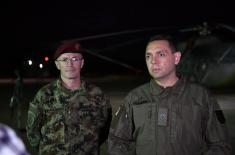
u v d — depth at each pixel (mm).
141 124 2434
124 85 27359
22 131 8531
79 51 3029
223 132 2379
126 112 2514
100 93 3119
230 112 12367
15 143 946
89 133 3029
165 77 2436
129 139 2521
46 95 3039
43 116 3059
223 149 2328
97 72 42500
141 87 2545
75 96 3029
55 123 2996
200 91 2436
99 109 3086
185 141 2350
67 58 2980
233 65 18594
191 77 18609
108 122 3184
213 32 18500
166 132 2363
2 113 11953
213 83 19016
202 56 18594
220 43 18641
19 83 8641
